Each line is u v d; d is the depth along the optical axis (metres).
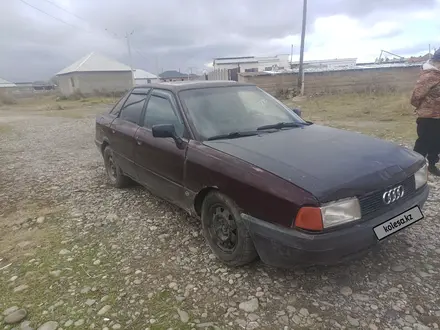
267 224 2.58
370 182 2.56
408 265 2.96
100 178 5.95
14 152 8.96
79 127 13.84
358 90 24.23
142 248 3.48
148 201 4.69
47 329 2.45
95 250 3.50
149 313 2.56
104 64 50.00
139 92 4.72
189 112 3.63
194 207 3.36
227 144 3.21
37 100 43.03
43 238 3.83
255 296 2.68
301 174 2.56
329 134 3.51
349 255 2.51
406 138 7.89
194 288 2.81
